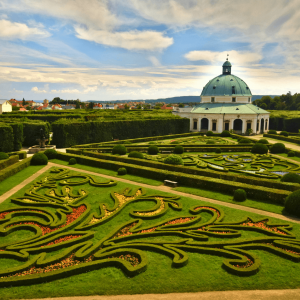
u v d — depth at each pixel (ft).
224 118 309.83
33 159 121.90
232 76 345.51
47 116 246.68
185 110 345.51
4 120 200.44
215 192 83.46
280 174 113.80
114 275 42.93
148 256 48.06
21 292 39.06
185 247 50.06
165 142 213.25
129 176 104.47
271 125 363.15
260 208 70.38
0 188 85.66
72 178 99.60
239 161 138.41
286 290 39.50
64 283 41.04
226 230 56.75
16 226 58.39
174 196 77.71
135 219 62.64
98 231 57.72
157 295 38.70
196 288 39.96
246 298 37.96
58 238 53.57
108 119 241.55
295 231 57.21
